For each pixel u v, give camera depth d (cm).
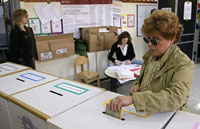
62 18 337
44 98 117
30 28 282
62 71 336
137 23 437
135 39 443
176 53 93
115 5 393
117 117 91
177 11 420
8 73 178
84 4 355
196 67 468
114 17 398
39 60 296
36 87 138
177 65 90
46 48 301
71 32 353
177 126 83
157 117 90
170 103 81
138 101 84
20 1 290
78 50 346
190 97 302
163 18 86
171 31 87
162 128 83
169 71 94
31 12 304
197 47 501
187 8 426
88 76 318
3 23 285
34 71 184
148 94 85
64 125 86
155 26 87
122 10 406
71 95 121
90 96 118
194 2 436
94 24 376
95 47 360
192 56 475
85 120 90
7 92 131
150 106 83
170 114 92
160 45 92
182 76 85
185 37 446
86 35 353
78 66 354
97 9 372
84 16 361
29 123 109
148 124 84
